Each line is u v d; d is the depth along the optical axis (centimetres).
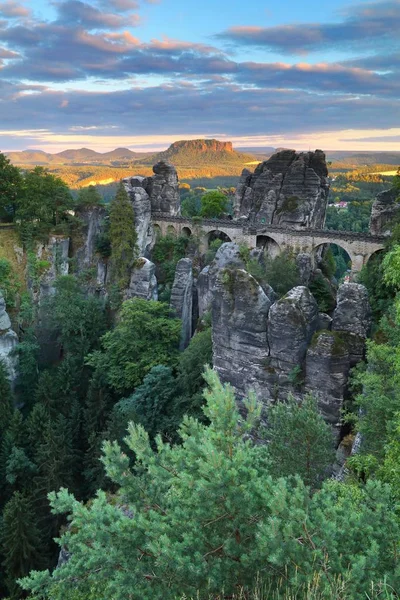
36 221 8612
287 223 8644
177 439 5325
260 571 1298
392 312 3850
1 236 8425
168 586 1290
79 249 8762
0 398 6106
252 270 6400
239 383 4709
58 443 5306
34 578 1458
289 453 2552
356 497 2014
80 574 1421
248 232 8456
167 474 1608
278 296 5184
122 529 1395
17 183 8812
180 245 9206
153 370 5853
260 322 4481
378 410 2847
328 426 2716
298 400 4266
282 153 9381
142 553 1387
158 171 9794
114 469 1616
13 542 4306
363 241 7412
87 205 8938
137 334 6756
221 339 4800
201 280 7481
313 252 7981
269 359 4497
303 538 1273
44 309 7938
